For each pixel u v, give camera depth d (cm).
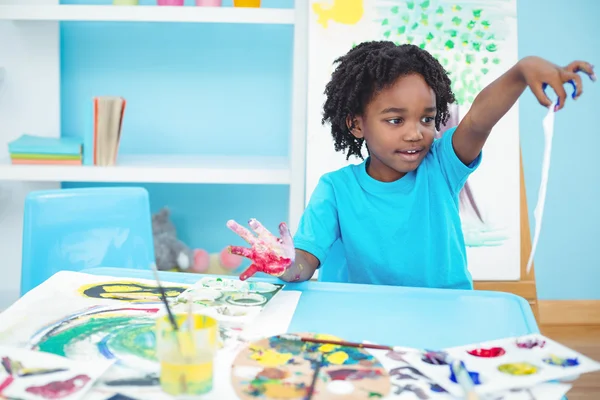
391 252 129
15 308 93
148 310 93
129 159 223
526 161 242
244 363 76
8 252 230
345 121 130
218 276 112
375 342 84
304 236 124
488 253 213
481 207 214
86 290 101
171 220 240
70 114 237
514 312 97
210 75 236
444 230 128
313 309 96
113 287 103
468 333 88
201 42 234
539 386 71
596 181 244
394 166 122
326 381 72
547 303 247
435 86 121
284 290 106
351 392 70
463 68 215
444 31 215
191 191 241
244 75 237
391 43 126
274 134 240
